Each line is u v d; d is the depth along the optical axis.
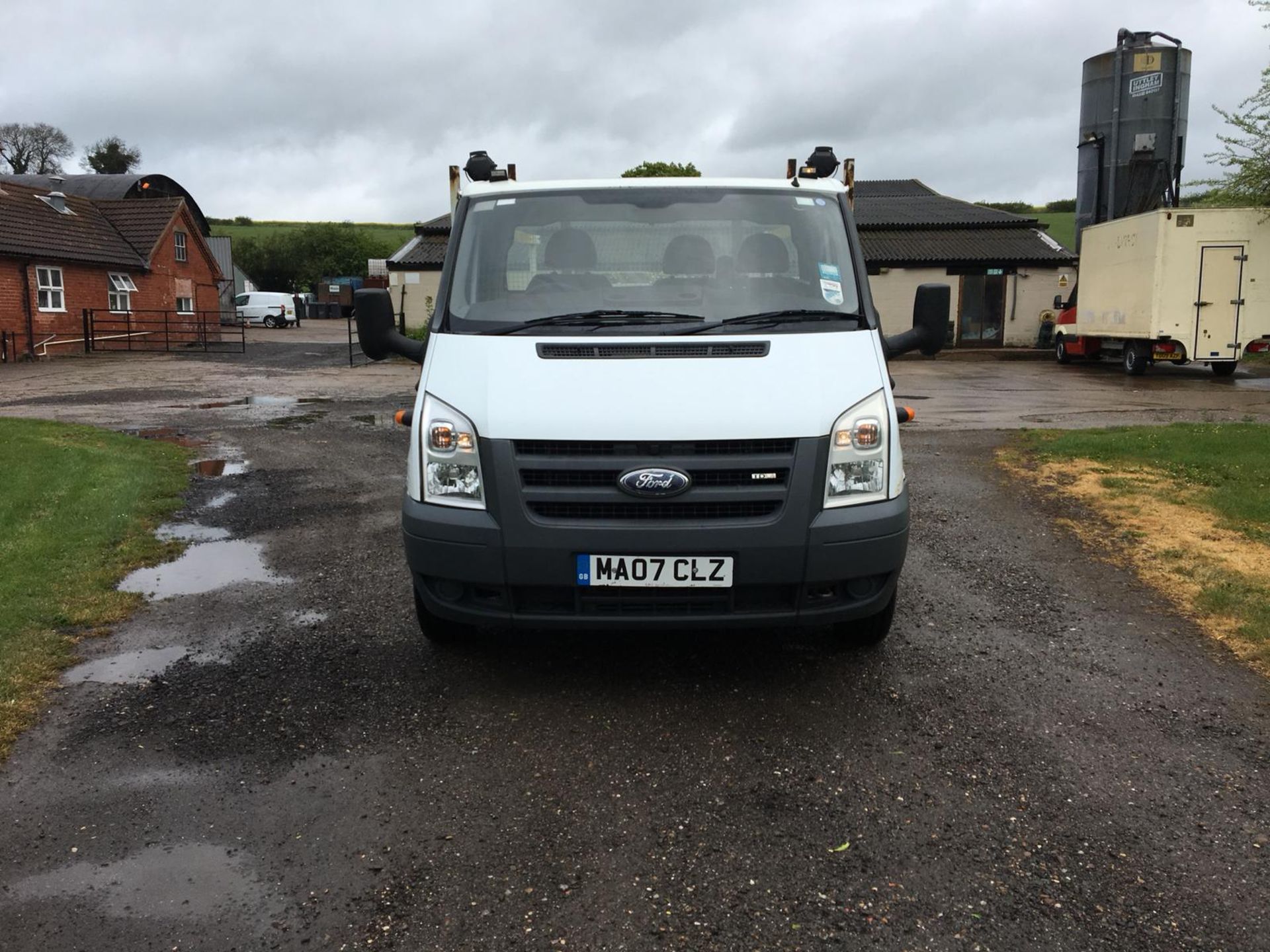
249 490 8.96
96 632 5.13
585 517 3.94
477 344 4.27
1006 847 3.12
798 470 3.92
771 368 4.07
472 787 3.52
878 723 4.03
